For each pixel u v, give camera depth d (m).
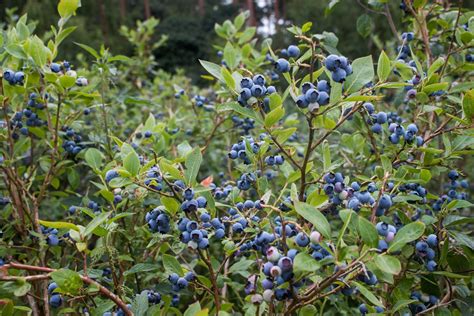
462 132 0.79
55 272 0.58
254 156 0.78
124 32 2.41
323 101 0.60
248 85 0.65
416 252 0.73
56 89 0.95
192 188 0.63
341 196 0.66
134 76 2.26
